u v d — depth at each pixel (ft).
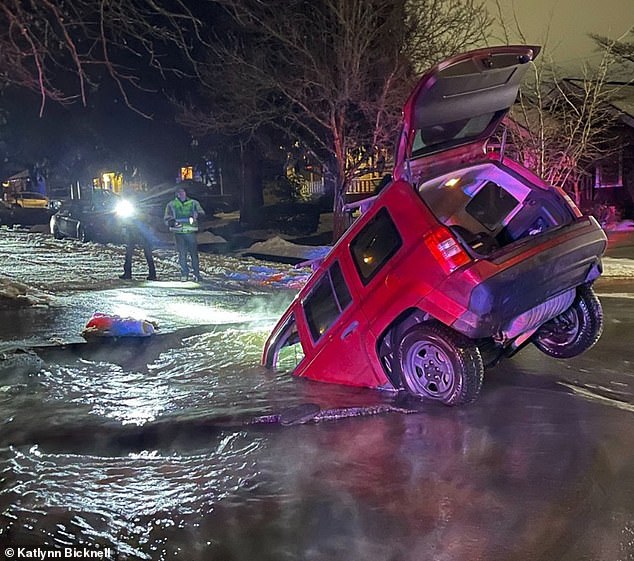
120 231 84.12
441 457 16.14
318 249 75.41
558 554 11.89
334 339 21.85
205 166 114.42
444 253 18.83
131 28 49.32
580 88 82.99
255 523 13.25
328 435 17.80
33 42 31.50
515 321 20.85
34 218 127.34
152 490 14.80
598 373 23.35
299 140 75.97
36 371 25.14
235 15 64.64
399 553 12.06
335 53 67.82
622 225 97.35
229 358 26.96
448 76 18.90
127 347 29.19
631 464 15.44
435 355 19.72
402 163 20.40
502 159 22.71
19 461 16.55
